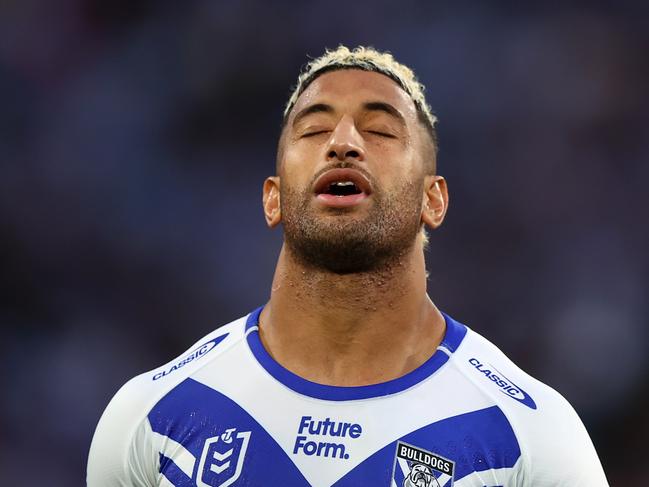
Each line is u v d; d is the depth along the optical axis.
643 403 37.16
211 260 41.94
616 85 44.00
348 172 8.98
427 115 10.05
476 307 40.44
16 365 38.50
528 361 39.12
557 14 45.28
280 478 8.66
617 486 35.81
